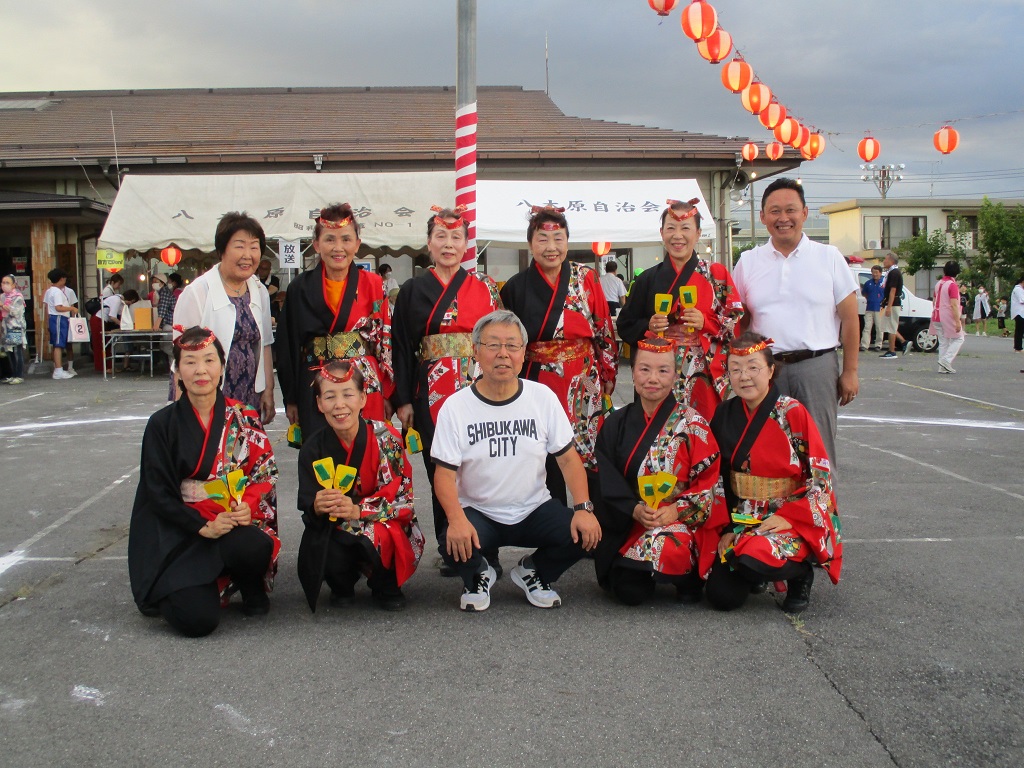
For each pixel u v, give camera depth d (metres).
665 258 4.79
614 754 2.69
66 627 3.76
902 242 41.91
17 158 16.02
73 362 16.86
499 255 16.80
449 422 3.90
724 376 4.65
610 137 17.69
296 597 4.17
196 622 3.58
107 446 8.10
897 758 2.66
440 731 2.84
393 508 3.90
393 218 13.38
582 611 3.94
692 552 3.93
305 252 14.90
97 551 4.91
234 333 4.43
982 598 3.98
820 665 3.31
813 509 3.78
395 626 3.77
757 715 2.93
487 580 3.99
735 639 3.58
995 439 8.10
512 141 17.45
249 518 3.72
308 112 20.23
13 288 13.30
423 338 4.47
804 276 4.47
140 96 22.33
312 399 4.33
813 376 4.47
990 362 15.70
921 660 3.34
